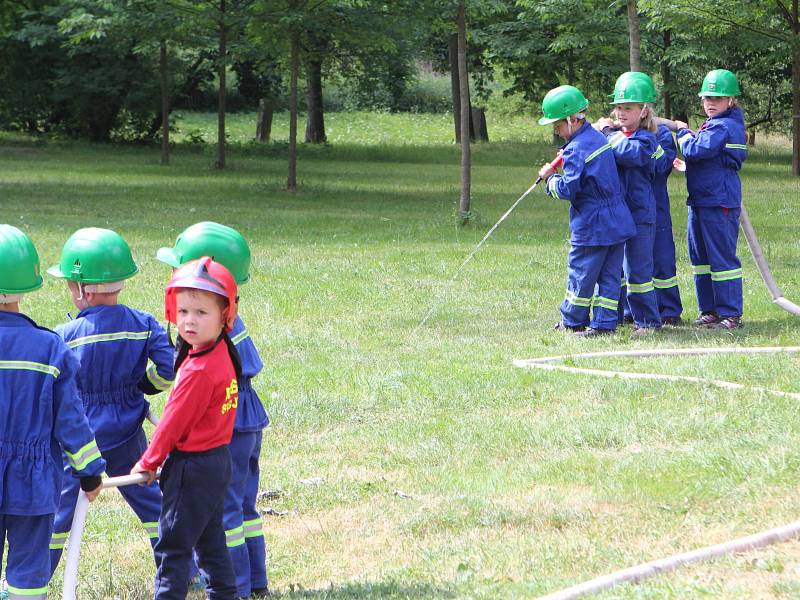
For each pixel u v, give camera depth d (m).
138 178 29.39
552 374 8.72
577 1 33.00
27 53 41.25
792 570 4.43
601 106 42.41
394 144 45.75
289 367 9.27
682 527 5.24
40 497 4.17
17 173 29.92
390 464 6.73
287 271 14.34
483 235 18.52
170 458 4.30
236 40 30.06
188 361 4.24
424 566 5.01
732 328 10.60
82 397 4.88
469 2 19.17
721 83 10.53
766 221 20.48
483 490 6.09
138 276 13.80
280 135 48.97
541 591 4.45
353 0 24.06
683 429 6.92
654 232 10.72
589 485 6.07
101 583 5.10
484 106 56.94
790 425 6.82
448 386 8.45
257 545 4.84
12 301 4.27
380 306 12.12
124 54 36.88
